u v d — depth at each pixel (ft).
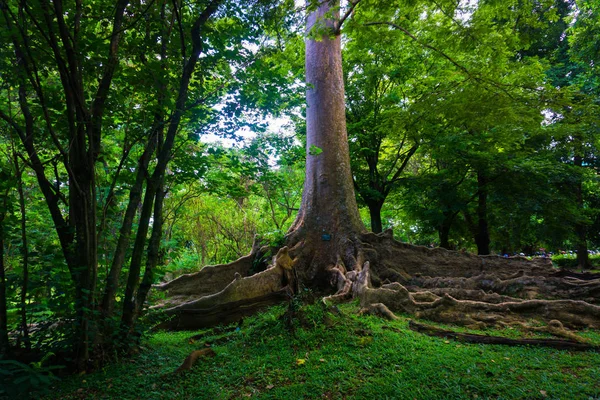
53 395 12.95
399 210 68.64
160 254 31.17
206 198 45.80
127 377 14.28
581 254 60.23
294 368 14.74
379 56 47.85
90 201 14.98
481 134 42.32
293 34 24.85
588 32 48.52
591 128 37.81
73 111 13.96
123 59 17.57
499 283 27.84
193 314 25.03
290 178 47.85
